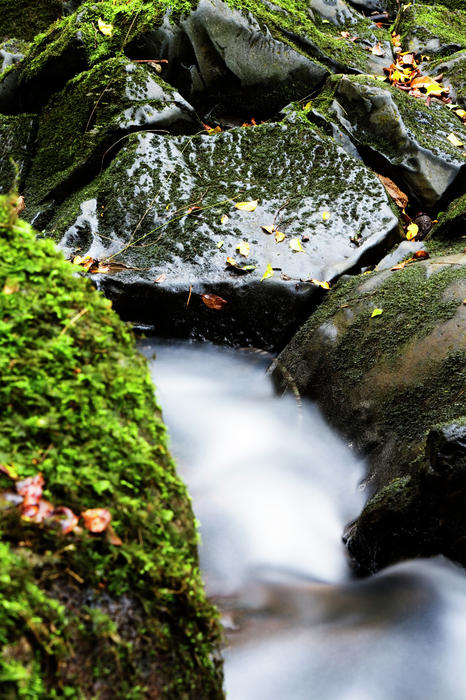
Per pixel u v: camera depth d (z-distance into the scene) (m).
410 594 2.64
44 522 1.18
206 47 5.60
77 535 1.20
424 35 7.40
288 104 5.83
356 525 3.05
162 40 5.50
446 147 5.36
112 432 1.32
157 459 1.43
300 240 4.66
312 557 3.07
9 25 6.80
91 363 1.38
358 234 4.71
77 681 1.13
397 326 3.67
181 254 4.59
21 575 1.11
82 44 5.54
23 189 5.35
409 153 5.34
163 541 1.33
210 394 4.27
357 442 3.46
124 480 1.31
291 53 5.74
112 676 1.18
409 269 4.05
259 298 4.47
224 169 5.06
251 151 5.17
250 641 2.47
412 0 8.23
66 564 1.18
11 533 1.15
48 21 6.85
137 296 4.45
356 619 2.63
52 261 1.46
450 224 4.55
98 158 5.20
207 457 3.71
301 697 2.26
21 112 5.86
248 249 4.59
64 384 1.31
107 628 1.18
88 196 4.95
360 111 5.51
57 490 1.22
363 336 3.79
